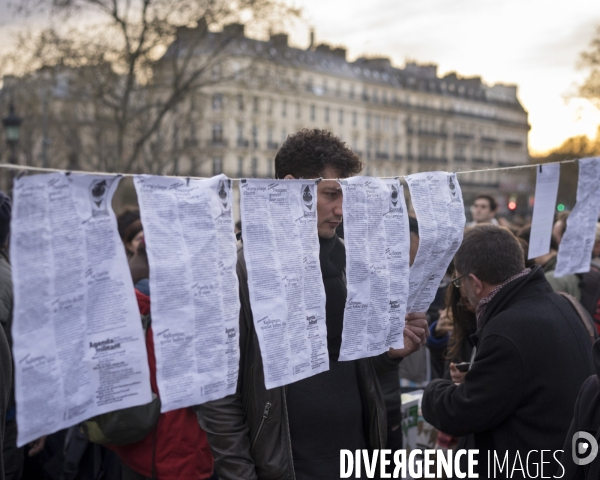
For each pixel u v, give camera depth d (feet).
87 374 4.96
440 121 265.75
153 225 5.38
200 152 131.34
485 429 7.93
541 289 8.09
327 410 7.59
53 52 77.56
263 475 7.14
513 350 7.58
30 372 4.56
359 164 7.71
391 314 7.38
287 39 81.66
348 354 6.96
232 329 5.95
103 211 5.05
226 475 7.00
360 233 6.97
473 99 284.41
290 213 6.50
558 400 7.54
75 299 4.84
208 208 5.76
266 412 7.08
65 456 11.42
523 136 318.86
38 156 141.28
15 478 10.89
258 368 7.09
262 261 6.23
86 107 103.86
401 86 248.11
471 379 7.85
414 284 7.89
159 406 9.13
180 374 5.51
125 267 5.14
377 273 7.14
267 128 199.72
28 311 4.55
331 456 7.59
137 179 5.31
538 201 9.30
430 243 7.73
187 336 5.56
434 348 11.97
